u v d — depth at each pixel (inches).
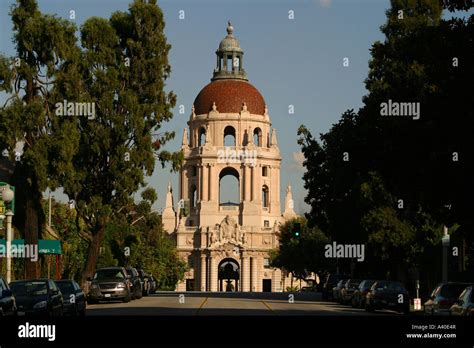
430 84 1824.6
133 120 2930.6
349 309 2374.5
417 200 1883.6
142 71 3021.7
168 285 5959.6
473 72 1660.9
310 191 3516.2
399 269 3036.4
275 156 7568.9
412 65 2110.0
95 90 2910.9
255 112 7578.7
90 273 2935.5
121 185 2923.2
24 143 2581.2
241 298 3361.2
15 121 2513.5
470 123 1637.6
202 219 7396.7
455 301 1531.7
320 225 3543.3
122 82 3011.8
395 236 2768.2
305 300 3211.1
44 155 2544.3
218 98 7573.8
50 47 2593.5
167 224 7652.6
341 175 3041.3
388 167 1925.4
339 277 3189.0
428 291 2886.3
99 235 2940.5
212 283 7317.9
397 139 1855.3
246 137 7500.0
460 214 1755.7
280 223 7391.7
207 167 7445.9
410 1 2802.7
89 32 2979.8
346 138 2780.5
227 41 7805.1
